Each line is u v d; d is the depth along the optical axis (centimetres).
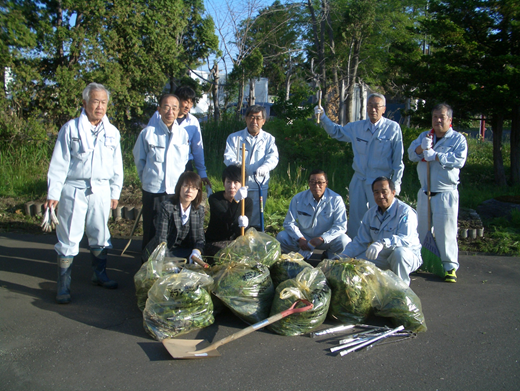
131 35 1149
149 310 345
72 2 1097
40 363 308
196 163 543
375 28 2119
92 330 357
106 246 445
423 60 977
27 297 418
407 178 889
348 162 959
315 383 288
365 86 2269
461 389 282
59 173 403
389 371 303
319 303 352
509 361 317
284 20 1991
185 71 1483
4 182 855
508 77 856
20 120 1010
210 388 281
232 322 373
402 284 380
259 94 2314
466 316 393
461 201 797
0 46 967
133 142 1036
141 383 286
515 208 714
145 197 483
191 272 359
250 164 514
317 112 562
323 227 501
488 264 542
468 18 948
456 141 484
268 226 645
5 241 605
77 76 1103
